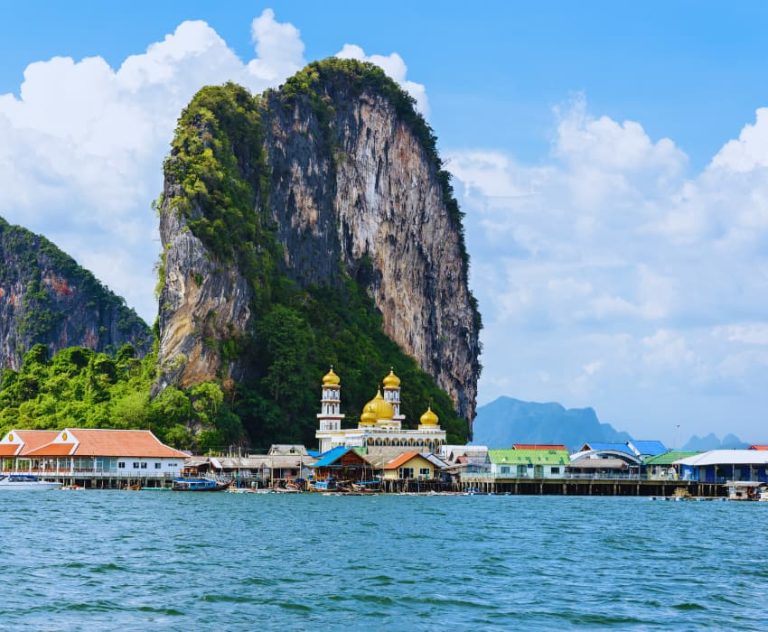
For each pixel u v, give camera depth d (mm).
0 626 72438
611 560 111125
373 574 96562
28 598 81688
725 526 158625
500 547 121312
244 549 114188
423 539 128750
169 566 99562
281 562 103812
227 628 73625
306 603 82062
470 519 163625
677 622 77812
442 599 84688
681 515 183125
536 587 91562
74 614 76688
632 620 78188
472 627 75125
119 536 125750
